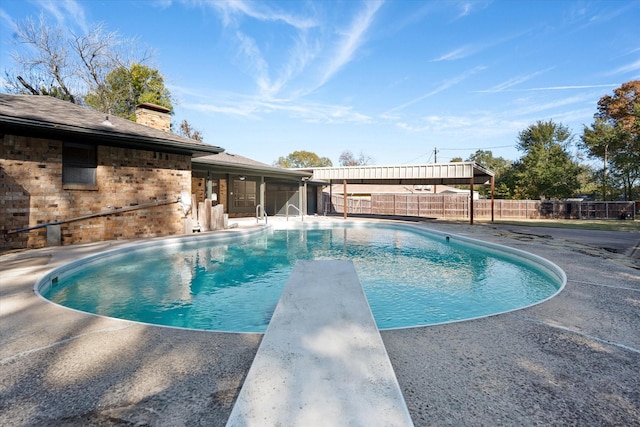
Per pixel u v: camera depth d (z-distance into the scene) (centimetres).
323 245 1128
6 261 621
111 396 205
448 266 809
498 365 247
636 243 966
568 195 2984
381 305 514
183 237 964
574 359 259
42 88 2517
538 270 728
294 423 160
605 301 414
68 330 310
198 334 301
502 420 184
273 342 251
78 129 790
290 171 1783
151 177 1003
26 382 221
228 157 1766
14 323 327
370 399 180
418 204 2670
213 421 181
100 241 884
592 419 187
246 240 1170
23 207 767
